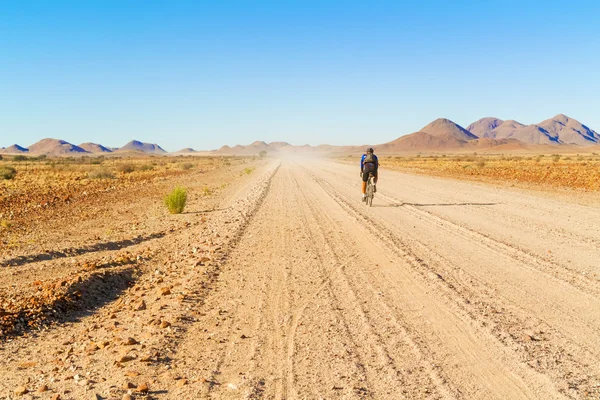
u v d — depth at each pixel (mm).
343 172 45500
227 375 4914
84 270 9422
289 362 5203
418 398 4383
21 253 11344
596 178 30219
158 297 7766
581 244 10938
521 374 4840
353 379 4766
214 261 9961
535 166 52562
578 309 6742
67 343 6020
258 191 25016
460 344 5609
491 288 7742
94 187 31547
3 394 4617
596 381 4660
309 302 7270
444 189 25125
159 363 5230
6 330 6312
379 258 9930
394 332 6000
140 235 13922
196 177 42500
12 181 38344
